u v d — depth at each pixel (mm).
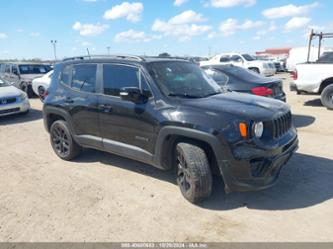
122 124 4418
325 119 8133
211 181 3713
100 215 3648
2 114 9203
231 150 3420
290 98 12180
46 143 6793
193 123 3592
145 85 4184
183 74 4543
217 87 4797
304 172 4656
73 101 5109
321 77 9430
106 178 4715
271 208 3703
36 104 12555
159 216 3596
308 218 3467
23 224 3502
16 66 15250
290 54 27922
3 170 5156
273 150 3512
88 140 5035
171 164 4137
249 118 3463
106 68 4715
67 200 4039
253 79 7344
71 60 5434
